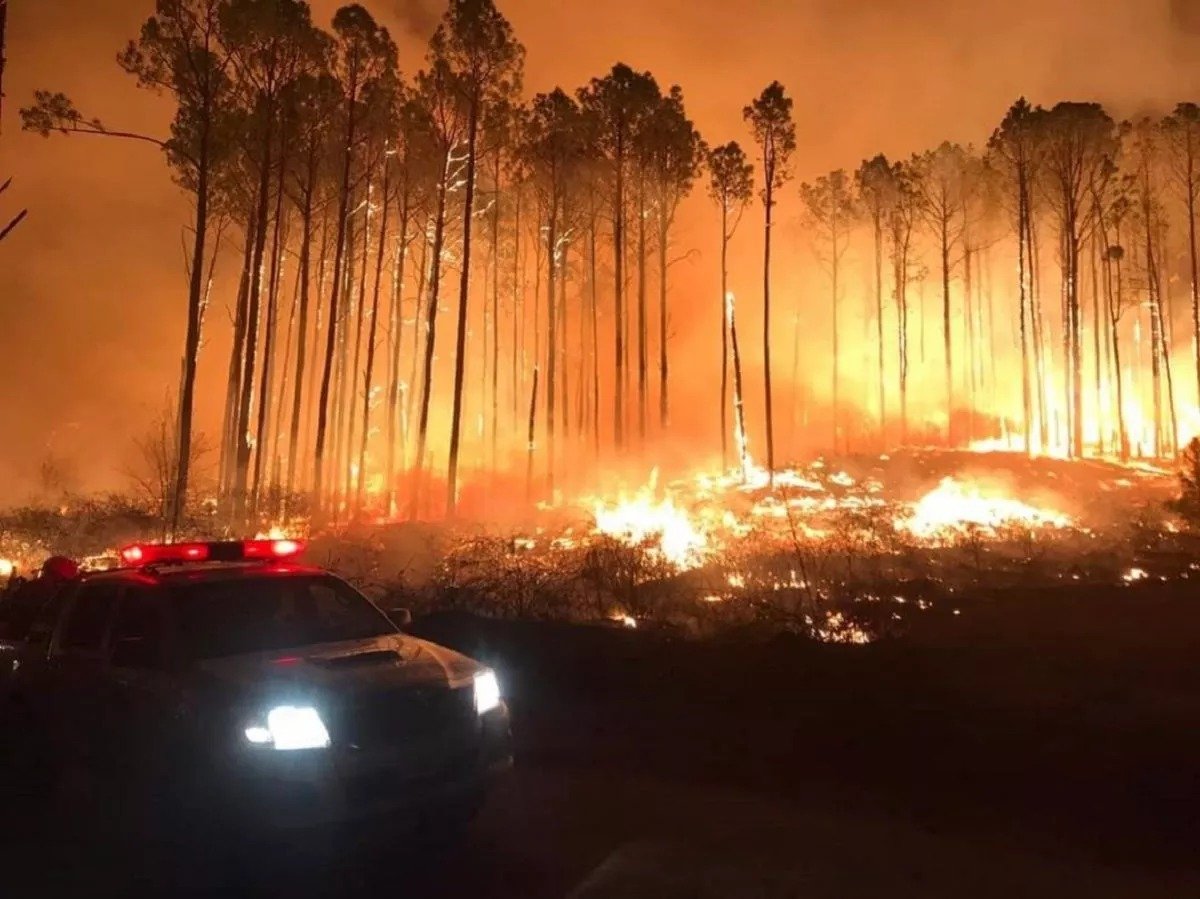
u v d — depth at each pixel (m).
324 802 4.92
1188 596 13.52
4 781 6.95
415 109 34.34
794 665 9.52
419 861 5.55
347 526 29.06
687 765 7.29
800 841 5.70
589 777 7.11
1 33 6.73
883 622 11.45
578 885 5.13
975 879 5.07
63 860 5.64
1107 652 10.07
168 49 27.16
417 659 5.80
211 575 6.29
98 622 6.56
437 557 18.17
